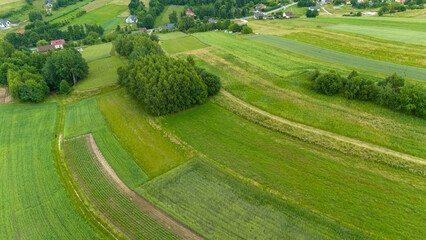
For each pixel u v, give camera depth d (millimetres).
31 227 29109
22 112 56594
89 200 32438
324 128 42531
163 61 55531
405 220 26625
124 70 63250
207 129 45156
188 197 31359
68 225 29172
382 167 33812
